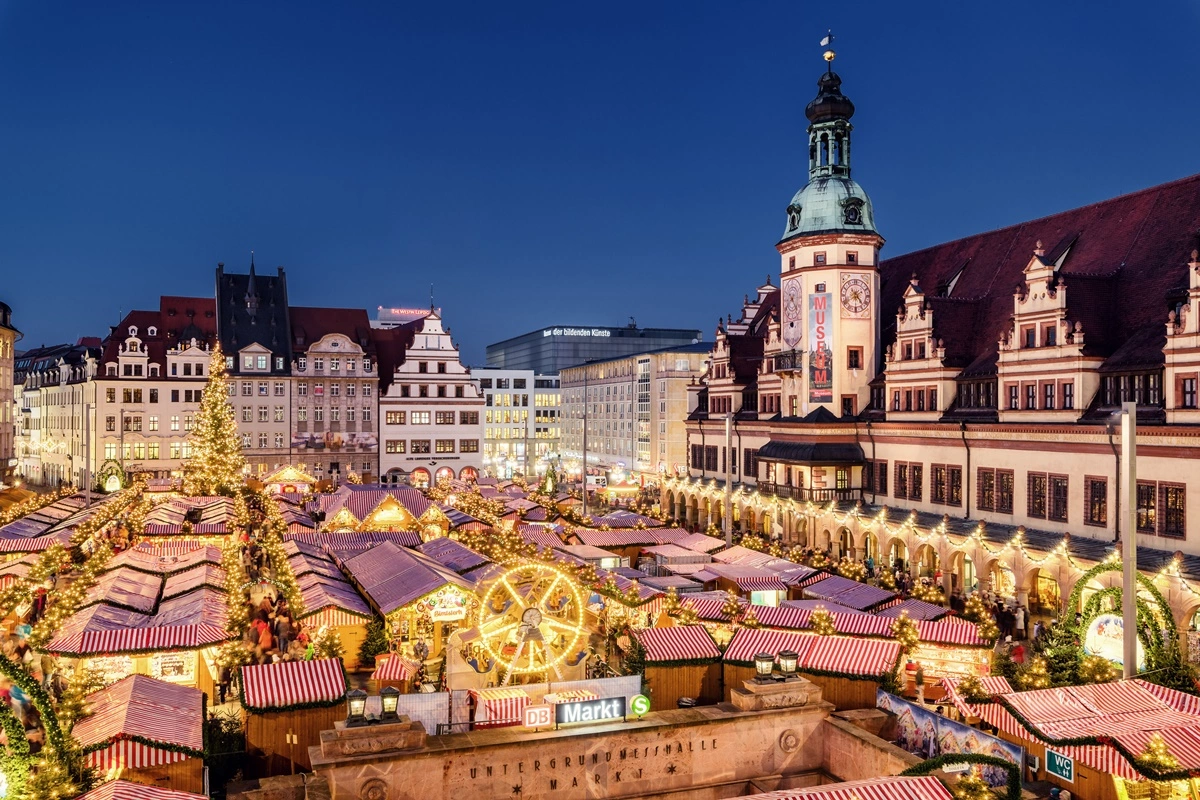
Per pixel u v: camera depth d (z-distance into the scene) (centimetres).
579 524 6275
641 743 2088
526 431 16312
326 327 12188
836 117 7006
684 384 12212
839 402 6744
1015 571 4519
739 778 2173
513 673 2697
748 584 4147
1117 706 2167
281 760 2256
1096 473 4556
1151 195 5403
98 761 1859
